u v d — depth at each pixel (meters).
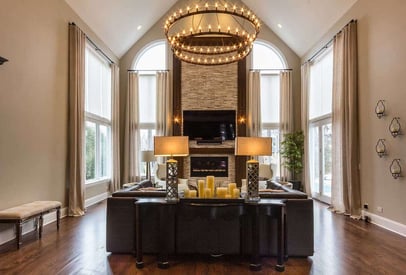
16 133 4.42
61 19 5.78
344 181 6.04
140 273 3.11
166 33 5.05
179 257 3.60
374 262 3.42
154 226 3.63
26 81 4.66
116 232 3.67
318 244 4.09
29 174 4.74
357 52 5.86
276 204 3.26
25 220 4.08
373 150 5.34
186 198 3.45
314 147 8.53
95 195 7.59
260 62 9.61
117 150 8.76
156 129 9.20
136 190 4.08
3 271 3.12
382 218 5.07
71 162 6.00
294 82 9.47
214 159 9.16
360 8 5.78
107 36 8.01
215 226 3.58
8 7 4.23
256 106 9.20
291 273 3.12
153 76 9.46
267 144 3.44
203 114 9.22
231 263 3.42
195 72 9.27
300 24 8.02
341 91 6.21
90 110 7.45
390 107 4.86
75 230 4.79
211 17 8.49
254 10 9.10
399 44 4.65
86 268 3.22
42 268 3.21
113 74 8.66
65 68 5.94
